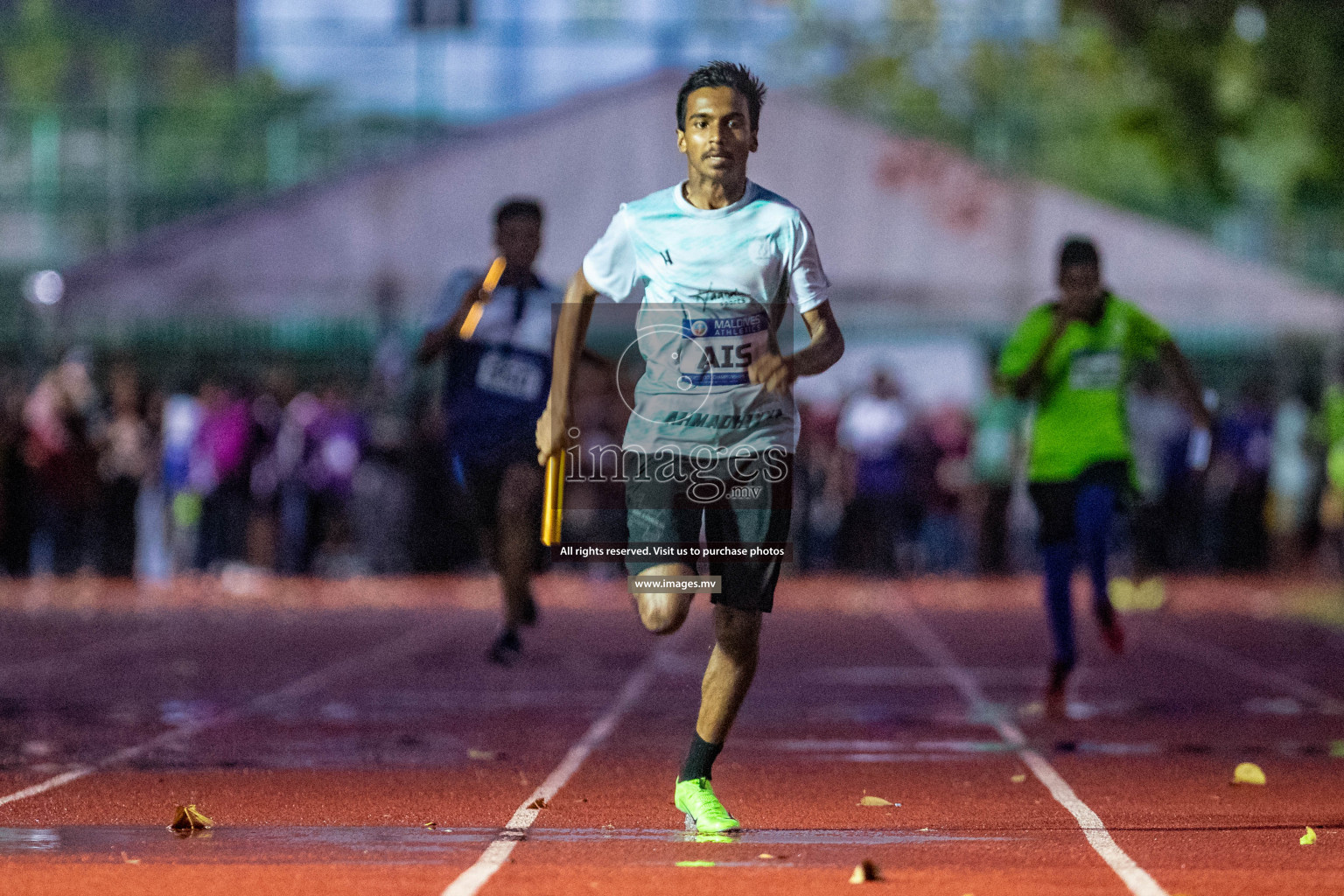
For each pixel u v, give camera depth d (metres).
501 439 27.22
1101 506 26.11
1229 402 79.00
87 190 89.75
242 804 18.09
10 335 81.31
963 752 22.53
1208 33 63.41
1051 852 15.30
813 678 32.47
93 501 59.66
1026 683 31.39
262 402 62.34
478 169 72.94
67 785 19.52
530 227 27.14
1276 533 71.94
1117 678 32.41
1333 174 63.94
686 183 16.12
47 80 148.25
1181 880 13.98
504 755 22.23
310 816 17.31
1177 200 91.38
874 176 72.69
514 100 110.94
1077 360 26.17
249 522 61.94
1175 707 27.81
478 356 27.27
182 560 62.69
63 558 61.34
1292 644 40.06
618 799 18.55
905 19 126.06
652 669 34.28
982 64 124.75
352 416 62.72
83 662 35.59
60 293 71.12
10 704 28.12
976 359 73.75
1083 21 67.38
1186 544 68.62
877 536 62.97
